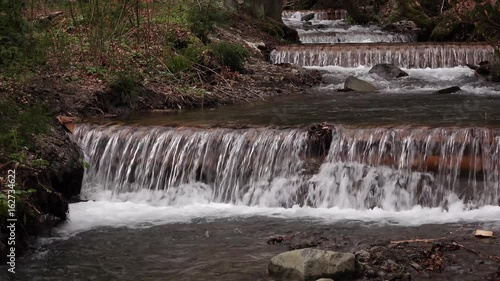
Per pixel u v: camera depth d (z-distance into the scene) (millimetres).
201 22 15828
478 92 13305
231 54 14570
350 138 8578
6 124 8438
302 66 16891
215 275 6152
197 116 10977
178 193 8922
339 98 12836
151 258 6672
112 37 13781
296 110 11281
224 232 7395
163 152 9148
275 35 19062
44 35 13031
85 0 14508
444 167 8211
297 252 6055
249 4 19391
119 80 12031
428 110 10812
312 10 28938
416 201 8211
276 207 8523
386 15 25594
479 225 7320
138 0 14742
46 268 6531
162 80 13125
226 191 8789
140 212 8383
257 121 10133
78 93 11484
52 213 7801
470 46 16531
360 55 16797
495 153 8117
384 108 11195
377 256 6320
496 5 13414
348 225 7473
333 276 5867
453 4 20219
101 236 7406
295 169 8617
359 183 8383
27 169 7660
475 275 5926
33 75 11273
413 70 16156
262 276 6062
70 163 8914
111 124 9875
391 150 8406
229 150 8922
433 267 6098
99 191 9219
